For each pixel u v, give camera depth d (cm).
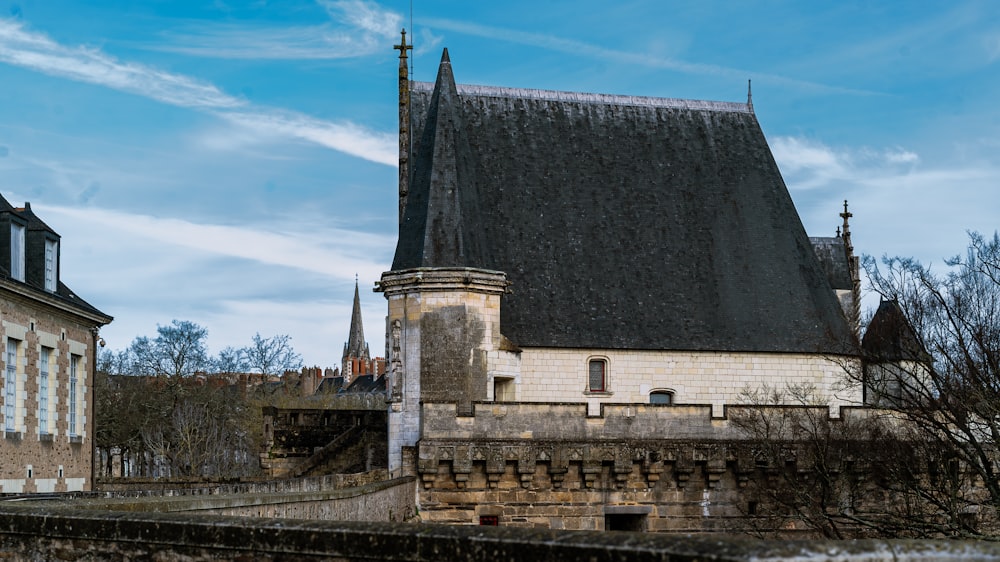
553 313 4581
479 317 4269
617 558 1012
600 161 5000
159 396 8312
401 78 5041
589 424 4162
